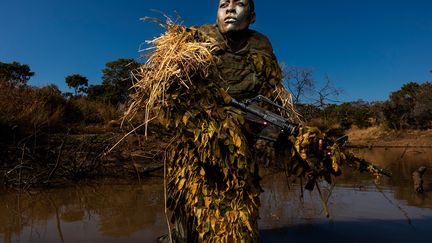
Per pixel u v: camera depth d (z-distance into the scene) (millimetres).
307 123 3094
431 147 23562
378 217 4141
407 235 3482
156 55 2879
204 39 2965
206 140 2598
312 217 4152
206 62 2750
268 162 3230
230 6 3043
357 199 5141
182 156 2760
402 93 36062
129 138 9125
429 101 33875
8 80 12062
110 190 6059
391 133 33531
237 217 2586
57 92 13289
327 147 2867
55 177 7059
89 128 11672
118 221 4043
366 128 36625
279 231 3641
